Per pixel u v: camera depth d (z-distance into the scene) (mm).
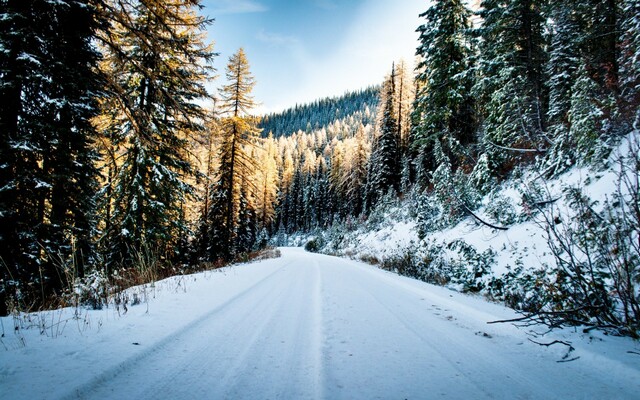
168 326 3369
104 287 4668
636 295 4312
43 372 2125
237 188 28438
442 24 18016
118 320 3520
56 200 8133
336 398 2074
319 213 68312
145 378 2227
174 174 13250
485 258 9078
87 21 6281
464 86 17875
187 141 12938
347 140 66750
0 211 6227
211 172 25312
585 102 9141
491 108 14844
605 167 7949
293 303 4961
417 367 2676
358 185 48375
